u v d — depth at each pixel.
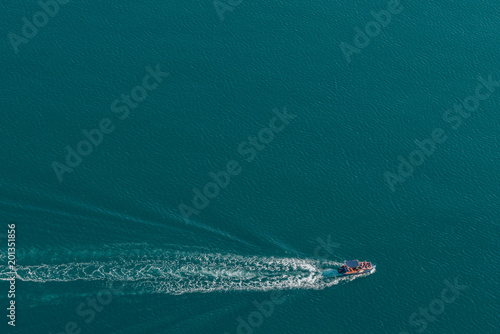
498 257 165.00
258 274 155.38
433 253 164.38
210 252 157.38
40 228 155.88
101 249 154.38
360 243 164.12
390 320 152.00
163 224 160.75
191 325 145.38
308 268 158.00
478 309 155.50
